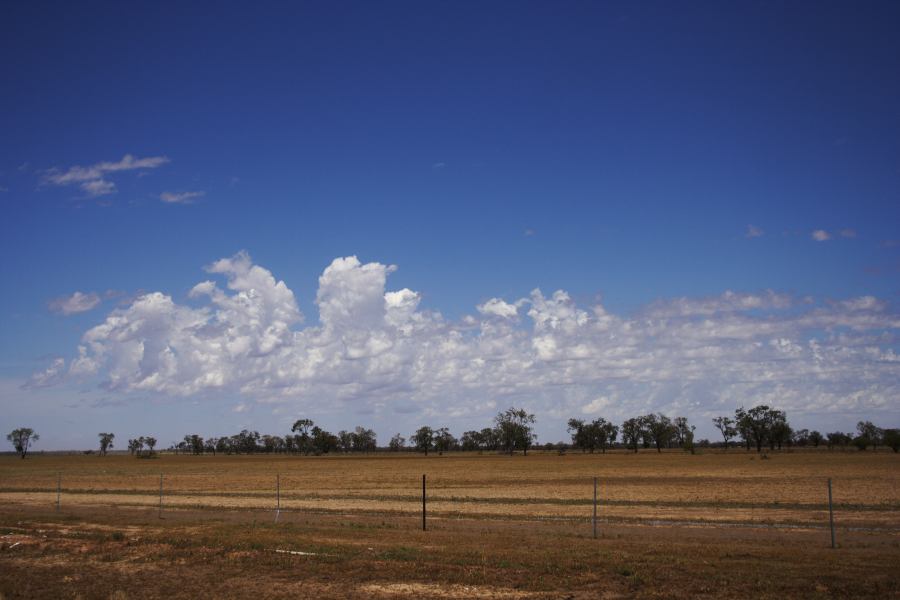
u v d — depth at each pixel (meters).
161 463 142.75
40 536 27.58
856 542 25.08
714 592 16.67
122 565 21.77
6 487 62.16
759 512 36.59
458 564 20.56
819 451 189.62
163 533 28.12
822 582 17.38
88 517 35.03
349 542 25.39
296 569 20.48
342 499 46.44
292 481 69.25
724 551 22.38
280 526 30.45
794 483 59.22
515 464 116.38
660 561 20.47
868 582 17.25
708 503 41.47
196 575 20.09
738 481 62.97
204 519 34.03
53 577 20.09
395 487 59.25
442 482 65.88
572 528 30.05
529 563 20.47
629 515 35.28
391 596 17.34
